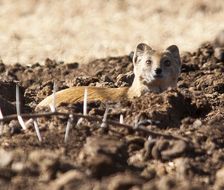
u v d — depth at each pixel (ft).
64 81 84.58
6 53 125.29
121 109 59.62
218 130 53.88
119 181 41.47
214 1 161.48
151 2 167.32
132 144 50.42
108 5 165.48
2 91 71.87
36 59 119.65
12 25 154.10
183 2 163.12
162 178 42.52
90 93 68.54
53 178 43.32
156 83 73.05
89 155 45.98
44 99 70.18
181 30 140.26
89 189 41.29
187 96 65.00
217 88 75.10
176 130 55.11
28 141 50.31
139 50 76.13
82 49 124.67
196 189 41.01
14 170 43.83
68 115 50.93
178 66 76.64
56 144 49.80
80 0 168.25
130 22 151.23
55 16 159.53
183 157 47.98
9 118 50.37
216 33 127.13
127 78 81.51
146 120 55.83
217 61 96.63
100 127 52.60
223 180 45.32
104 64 97.45
